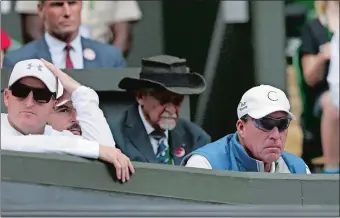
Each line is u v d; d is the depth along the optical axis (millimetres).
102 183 18016
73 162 17859
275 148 20000
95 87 24766
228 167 19984
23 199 17594
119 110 24844
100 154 18047
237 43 30625
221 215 17750
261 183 18672
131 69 24938
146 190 18234
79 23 25562
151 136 23312
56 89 18906
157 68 23391
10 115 18656
